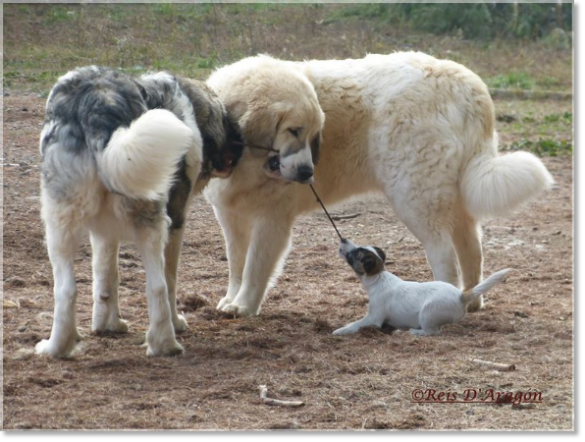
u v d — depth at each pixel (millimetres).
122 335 5879
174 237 5789
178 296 6340
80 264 6676
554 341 5926
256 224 6156
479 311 6277
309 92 6020
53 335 5605
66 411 5273
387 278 6027
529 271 6961
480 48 14391
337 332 5973
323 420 5273
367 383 5512
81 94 5512
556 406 5398
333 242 7312
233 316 6137
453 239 6328
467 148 6203
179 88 5801
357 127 6250
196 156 5742
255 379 5516
